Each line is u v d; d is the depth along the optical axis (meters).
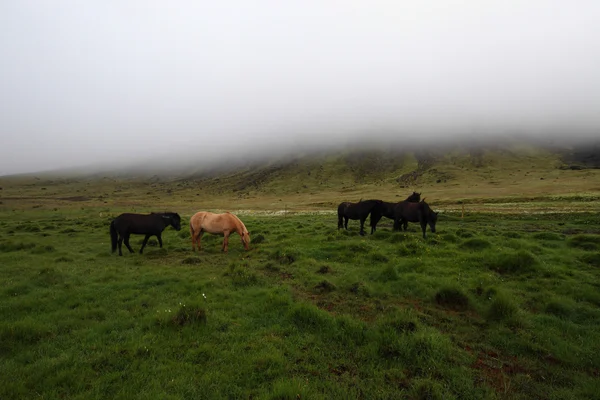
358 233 18.83
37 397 4.61
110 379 5.03
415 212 17.48
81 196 140.25
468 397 4.78
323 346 6.13
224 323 7.00
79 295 8.91
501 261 10.90
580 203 43.25
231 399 4.70
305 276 10.31
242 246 15.76
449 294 8.10
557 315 7.52
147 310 7.85
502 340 6.36
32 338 6.28
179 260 13.41
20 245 16.27
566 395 4.86
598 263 11.30
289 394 4.59
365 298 8.55
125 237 14.96
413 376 5.24
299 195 126.50
